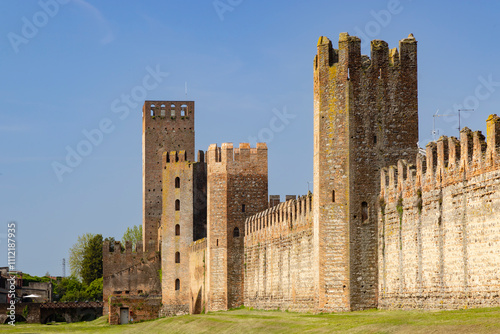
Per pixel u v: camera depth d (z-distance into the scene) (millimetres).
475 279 63938
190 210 155000
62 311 166500
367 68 82312
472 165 64625
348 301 80500
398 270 76438
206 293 135125
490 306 62031
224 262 126500
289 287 104062
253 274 120938
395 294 76875
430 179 71062
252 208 128250
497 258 61281
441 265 68938
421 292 72125
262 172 129250
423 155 75062
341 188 81625
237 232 127500
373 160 81625
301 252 99438
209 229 128875
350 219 81125
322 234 82438
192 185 155375
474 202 64188
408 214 74750
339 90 82312
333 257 81562
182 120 190750
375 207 81188
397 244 76688
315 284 83812
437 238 69625
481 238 63219
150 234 187000
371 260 80812
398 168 77125
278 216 109625
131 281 170125
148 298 152375
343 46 82562
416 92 82438
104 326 138250
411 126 82125
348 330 65188
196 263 143500
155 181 188875
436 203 69875
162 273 155000
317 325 73375
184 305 152125
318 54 84000
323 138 83062
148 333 103688
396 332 59969
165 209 156625
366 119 81938
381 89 82250
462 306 65625
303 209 99000
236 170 128625
